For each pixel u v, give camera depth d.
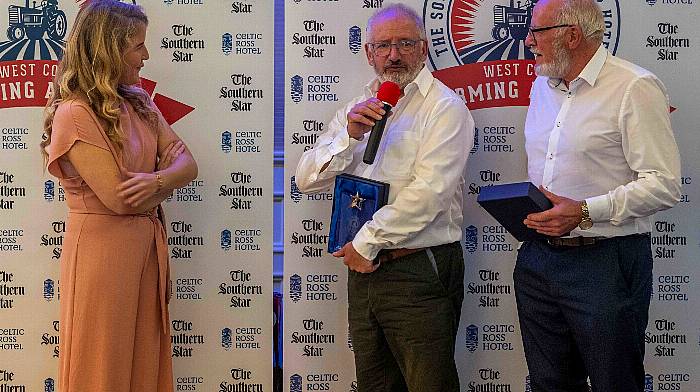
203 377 3.63
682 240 3.54
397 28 3.08
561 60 2.88
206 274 3.60
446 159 3.04
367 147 2.98
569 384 3.12
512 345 3.59
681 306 3.56
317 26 3.52
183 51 3.54
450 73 3.53
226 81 3.55
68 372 3.01
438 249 3.16
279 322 3.68
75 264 3.01
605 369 2.86
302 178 3.29
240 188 3.58
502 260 3.58
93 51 2.97
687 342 3.56
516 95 3.52
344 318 3.60
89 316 2.99
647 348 3.57
